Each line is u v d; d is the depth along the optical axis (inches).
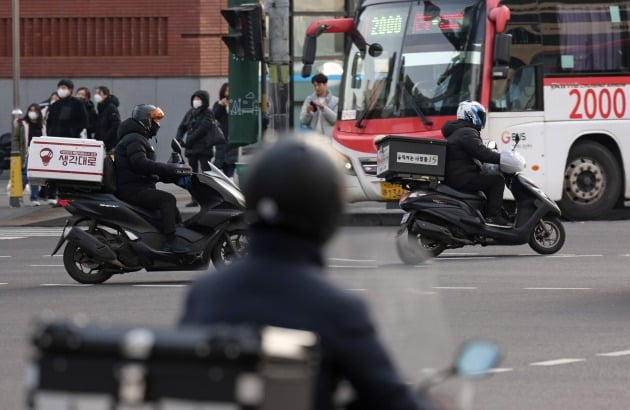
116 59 3211.1
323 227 284.2
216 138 2081.7
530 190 1413.6
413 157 1378.0
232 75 1905.8
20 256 1528.1
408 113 1878.7
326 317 272.4
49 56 3228.3
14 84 2237.9
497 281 1194.6
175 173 1188.5
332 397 272.4
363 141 1893.5
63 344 258.7
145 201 1191.6
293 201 281.0
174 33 3196.4
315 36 1930.4
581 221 1931.6
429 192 1380.4
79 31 3221.0
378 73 1908.2
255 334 253.1
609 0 1948.8
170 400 251.1
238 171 1907.0
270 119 1733.5
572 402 647.8
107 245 1175.6
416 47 1888.5
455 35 1871.3
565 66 1919.3
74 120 2151.8
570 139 1916.8
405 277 333.1
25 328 920.3
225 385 248.4
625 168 1947.6
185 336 255.3
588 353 797.2
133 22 3208.7
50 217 2041.1
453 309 1000.2
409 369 325.7
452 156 1381.6
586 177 1936.5
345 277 335.0
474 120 1387.8
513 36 1897.1
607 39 1943.9
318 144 289.1
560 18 1924.2
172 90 3203.7
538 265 1339.8
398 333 327.9
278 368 250.2
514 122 1884.8
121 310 1008.2
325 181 283.1
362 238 348.2
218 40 3191.4
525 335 867.4
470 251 1524.4
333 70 2492.6
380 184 1867.6
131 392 252.1
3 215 2078.0
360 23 1932.8
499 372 732.0
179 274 1318.9
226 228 1200.2
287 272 278.5
